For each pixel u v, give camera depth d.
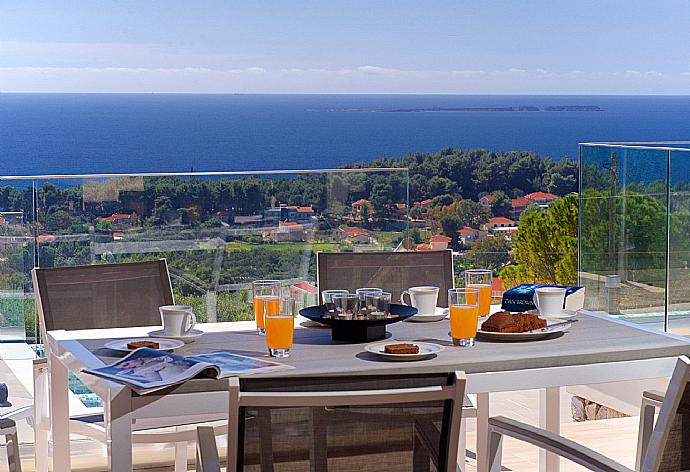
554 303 2.71
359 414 1.63
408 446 1.66
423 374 1.63
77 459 3.33
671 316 4.31
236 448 1.61
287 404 1.58
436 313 2.83
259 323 2.58
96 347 2.38
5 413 2.99
